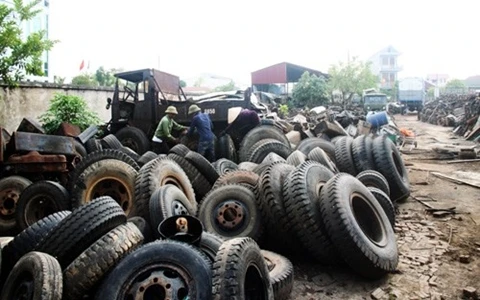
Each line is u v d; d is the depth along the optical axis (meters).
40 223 4.13
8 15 9.46
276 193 4.96
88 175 5.78
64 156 7.31
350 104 35.12
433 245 5.58
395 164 8.58
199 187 6.91
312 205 4.78
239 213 5.16
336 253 4.73
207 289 3.06
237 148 10.72
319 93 33.00
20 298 3.20
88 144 8.95
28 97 12.68
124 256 3.45
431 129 26.34
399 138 16.77
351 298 4.20
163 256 3.28
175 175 6.12
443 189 9.05
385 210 6.12
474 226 6.41
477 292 4.26
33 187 5.86
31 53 9.30
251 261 3.20
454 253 5.30
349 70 39.16
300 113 22.39
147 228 4.65
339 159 8.55
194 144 10.20
